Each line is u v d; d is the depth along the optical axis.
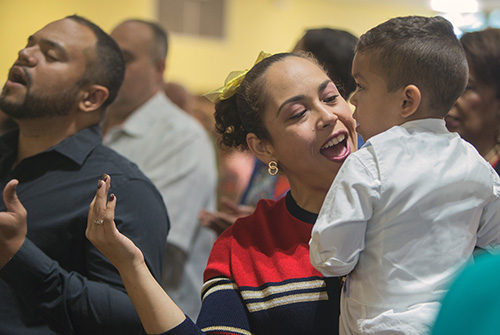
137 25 3.03
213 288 1.38
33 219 1.71
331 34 1.99
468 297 0.45
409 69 1.26
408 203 1.18
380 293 1.18
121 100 2.97
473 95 2.00
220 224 2.32
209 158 2.96
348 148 1.42
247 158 1.94
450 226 1.19
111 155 1.85
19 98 1.81
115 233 1.23
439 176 1.20
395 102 1.29
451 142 1.25
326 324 1.30
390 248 1.18
